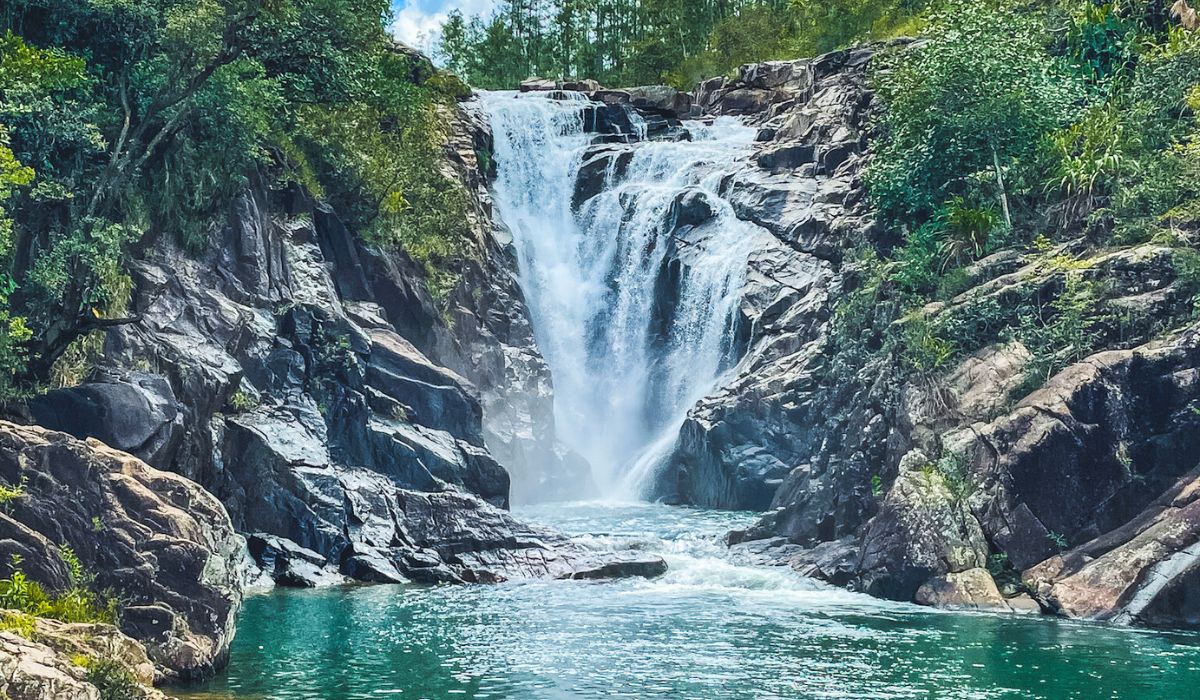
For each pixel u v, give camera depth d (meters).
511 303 54.78
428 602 27.88
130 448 27.98
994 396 31.11
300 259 41.12
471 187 58.94
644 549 34.66
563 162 63.88
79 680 14.41
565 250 61.22
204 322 34.94
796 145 58.69
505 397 50.03
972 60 42.62
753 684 19.83
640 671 20.75
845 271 45.19
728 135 66.88
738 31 87.62
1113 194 36.16
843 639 23.72
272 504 32.34
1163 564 25.98
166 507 20.09
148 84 35.12
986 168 42.38
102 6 33.44
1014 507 28.66
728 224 57.00
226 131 37.41
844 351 40.66
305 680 19.56
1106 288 31.75
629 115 68.25
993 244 38.22
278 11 36.81
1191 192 34.94
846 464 34.72
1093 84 46.19
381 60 54.62
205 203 37.16
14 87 26.38
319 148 45.78
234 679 19.41
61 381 29.62
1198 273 30.91
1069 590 26.88
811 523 35.06
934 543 28.75
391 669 20.61
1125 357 29.20
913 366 33.78
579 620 25.66
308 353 37.84
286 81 43.00
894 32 71.75
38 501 19.19
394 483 36.84
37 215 30.95
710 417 47.81
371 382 39.94
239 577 21.20
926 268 38.91
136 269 33.88
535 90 74.31
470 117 63.16
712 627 24.97
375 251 45.41
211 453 31.88
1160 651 22.61
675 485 49.81
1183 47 41.97
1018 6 50.56
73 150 32.44
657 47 94.81
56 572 18.48
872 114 54.78
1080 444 28.45
